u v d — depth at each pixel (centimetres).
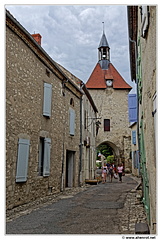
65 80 1134
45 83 913
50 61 948
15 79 695
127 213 613
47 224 504
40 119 870
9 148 646
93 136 1967
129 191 1095
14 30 690
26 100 762
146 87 487
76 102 1354
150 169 422
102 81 3028
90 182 1481
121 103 2941
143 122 591
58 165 1041
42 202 784
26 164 731
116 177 2066
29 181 763
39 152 877
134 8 869
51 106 978
